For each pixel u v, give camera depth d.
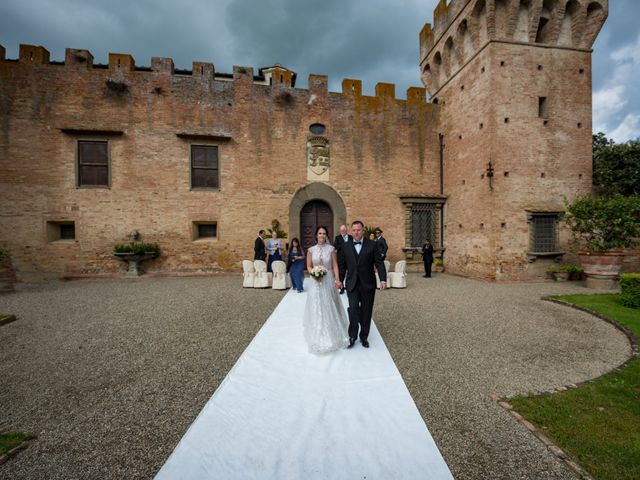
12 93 11.13
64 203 11.43
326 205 13.69
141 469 2.29
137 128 11.96
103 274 11.56
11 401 3.24
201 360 4.24
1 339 5.06
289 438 2.41
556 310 6.85
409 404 2.91
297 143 13.16
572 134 11.48
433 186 14.15
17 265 11.02
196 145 12.46
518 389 3.45
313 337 4.14
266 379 3.36
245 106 12.82
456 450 2.46
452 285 10.14
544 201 11.20
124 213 11.82
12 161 11.07
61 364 4.13
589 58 11.63
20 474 2.24
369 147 13.71
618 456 2.33
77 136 11.51
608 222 9.47
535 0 10.95
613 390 3.33
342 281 4.55
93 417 2.95
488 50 11.02
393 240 13.78
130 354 4.45
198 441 2.38
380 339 4.71
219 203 12.55
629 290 6.90
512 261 10.91
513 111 11.05
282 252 12.22
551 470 2.24
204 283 10.45
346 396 3.03
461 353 4.46
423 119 14.12
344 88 13.60
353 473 2.08
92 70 11.70
